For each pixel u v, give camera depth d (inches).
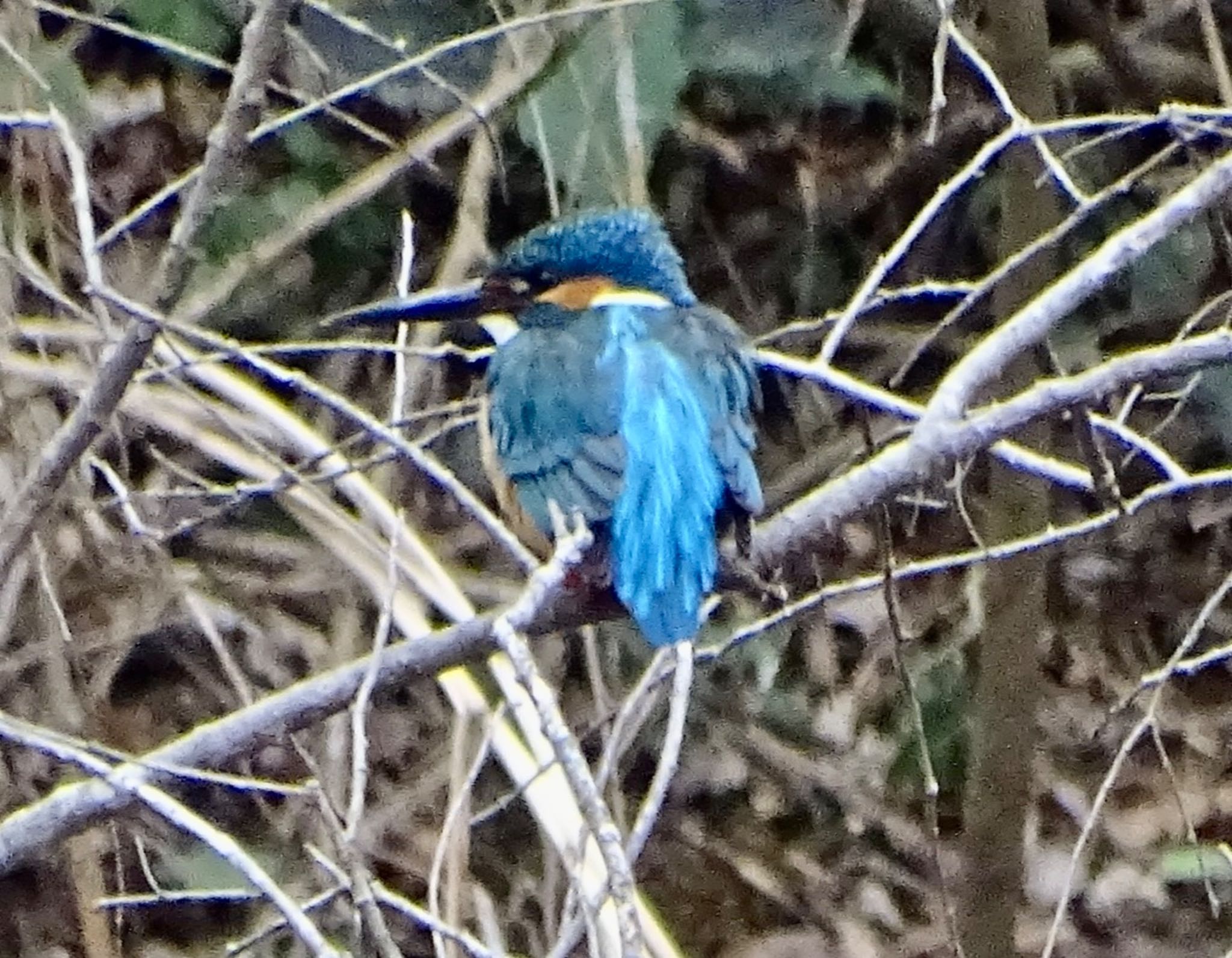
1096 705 512.7
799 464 482.0
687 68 434.3
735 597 472.1
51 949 412.8
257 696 393.7
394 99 421.4
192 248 245.8
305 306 449.7
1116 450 406.9
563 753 137.9
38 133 359.9
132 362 249.4
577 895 185.5
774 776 494.3
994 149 251.0
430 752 438.3
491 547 448.5
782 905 482.6
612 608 246.1
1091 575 518.6
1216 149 354.6
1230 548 522.9
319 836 375.9
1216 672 520.4
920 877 479.8
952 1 250.2
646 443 244.1
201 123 447.8
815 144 490.3
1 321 337.7
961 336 496.7
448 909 268.4
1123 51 477.1
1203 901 473.7
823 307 507.8
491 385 271.7
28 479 260.7
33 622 382.0
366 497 295.4
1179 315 474.0
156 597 379.9
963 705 488.1
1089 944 467.2
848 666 504.1
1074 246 476.4
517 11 386.0
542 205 451.8
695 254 512.4
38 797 374.6
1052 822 494.9
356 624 420.5
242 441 297.4
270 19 235.1
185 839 404.2
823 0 453.7
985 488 479.2
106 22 301.6
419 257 454.6
